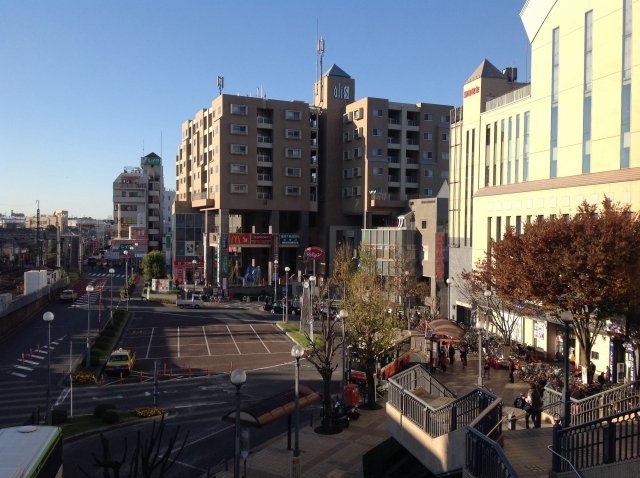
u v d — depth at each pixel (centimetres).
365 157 8988
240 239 8888
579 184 3403
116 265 15250
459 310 5350
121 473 2078
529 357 3650
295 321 6219
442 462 1566
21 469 1349
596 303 2502
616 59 3180
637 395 1492
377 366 3331
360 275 5425
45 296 7325
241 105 9000
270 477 2045
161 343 4891
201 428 2644
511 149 4488
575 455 1182
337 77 9725
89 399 3144
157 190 14612
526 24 4125
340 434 2517
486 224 4575
